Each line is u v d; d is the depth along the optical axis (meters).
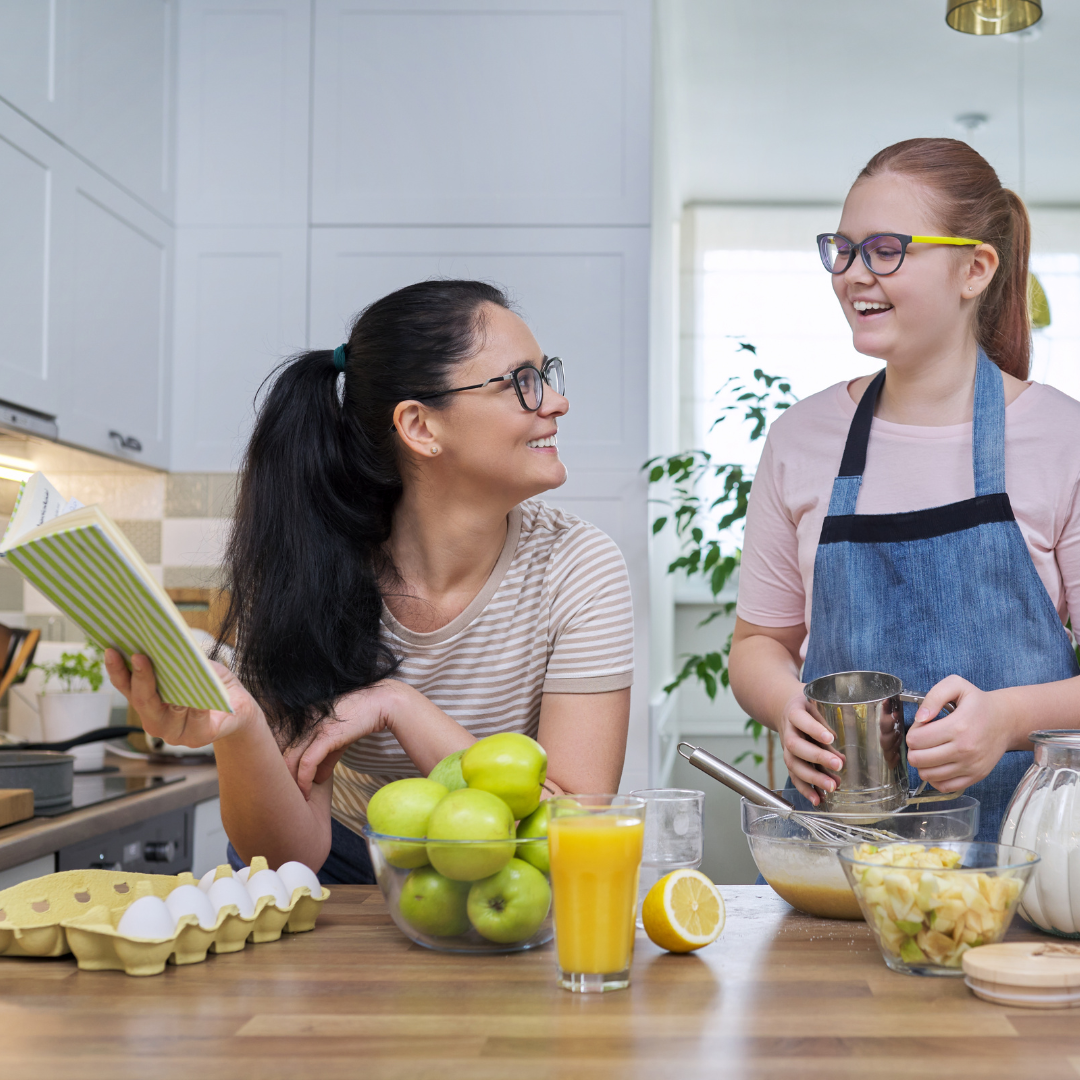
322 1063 0.69
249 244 3.02
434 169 2.99
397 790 0.92
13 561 0.86
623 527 2.90
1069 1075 0.67
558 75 2.97
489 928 0.90
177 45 3.06
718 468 3.13
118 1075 0.67
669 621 4.30
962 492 1.37
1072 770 0.95
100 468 2.99
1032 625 1.32
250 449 1.32
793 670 1.46
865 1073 0.67
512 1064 0.69
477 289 1.25
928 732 1.08
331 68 3.02
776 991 0.83
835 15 3.91
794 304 5.25
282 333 3.01
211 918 0.92
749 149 4.88
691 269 5.29
